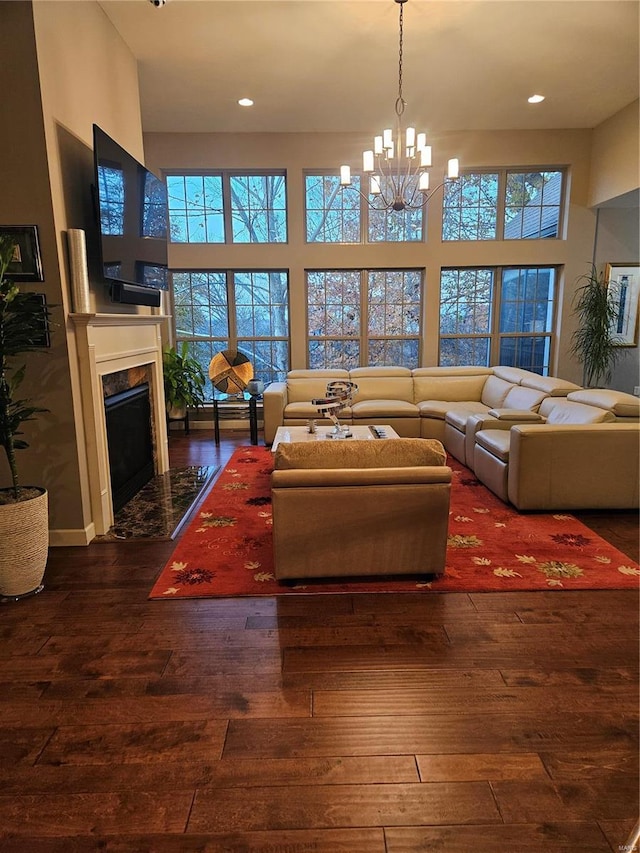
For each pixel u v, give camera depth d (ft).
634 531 10.73
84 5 10.59
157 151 19.70
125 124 12.96
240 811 4.63
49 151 9.08
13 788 4.87
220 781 4.92
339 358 21.98
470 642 7.04
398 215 20.76
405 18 12.14
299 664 6.61
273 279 21.27
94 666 6.61
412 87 15.90
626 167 17.97
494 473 12.78
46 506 8.64
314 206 20.61
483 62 14.38
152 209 13.16
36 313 8.37
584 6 11.78
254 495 13.24
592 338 20.43
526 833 4.42
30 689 6.20
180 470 15.52
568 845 4.31
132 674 6.45
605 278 21.02
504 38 13.12
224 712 5.80
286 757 5.19
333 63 14.26
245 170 20.20
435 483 8.20
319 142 19.77
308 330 21.65
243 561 9.53
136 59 13.75
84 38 10.59
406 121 18.79
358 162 19.90
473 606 7.95
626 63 14.55
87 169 10.66
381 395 19.13
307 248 20.56
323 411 14.42
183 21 12.05
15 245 8.63
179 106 17.19
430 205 20.36
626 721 5.63
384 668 6.52
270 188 20.54
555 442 11.24
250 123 18.76
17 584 8.24
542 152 20.03
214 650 6.91
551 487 11.45
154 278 13.32
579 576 8.81
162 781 4.93
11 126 8.93
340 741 5.38
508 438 12.94
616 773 4.99
